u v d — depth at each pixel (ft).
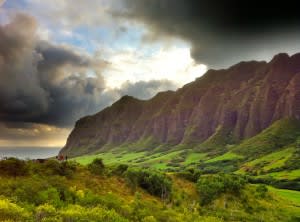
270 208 339.57
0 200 142.82
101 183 249.55
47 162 237.45
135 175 284.82
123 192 253.85
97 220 157.48
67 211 153.07
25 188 180.14
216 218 261.03
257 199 358.64
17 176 206.49
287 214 329.31
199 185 337.52
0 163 216.33
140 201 229.25
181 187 334.65
